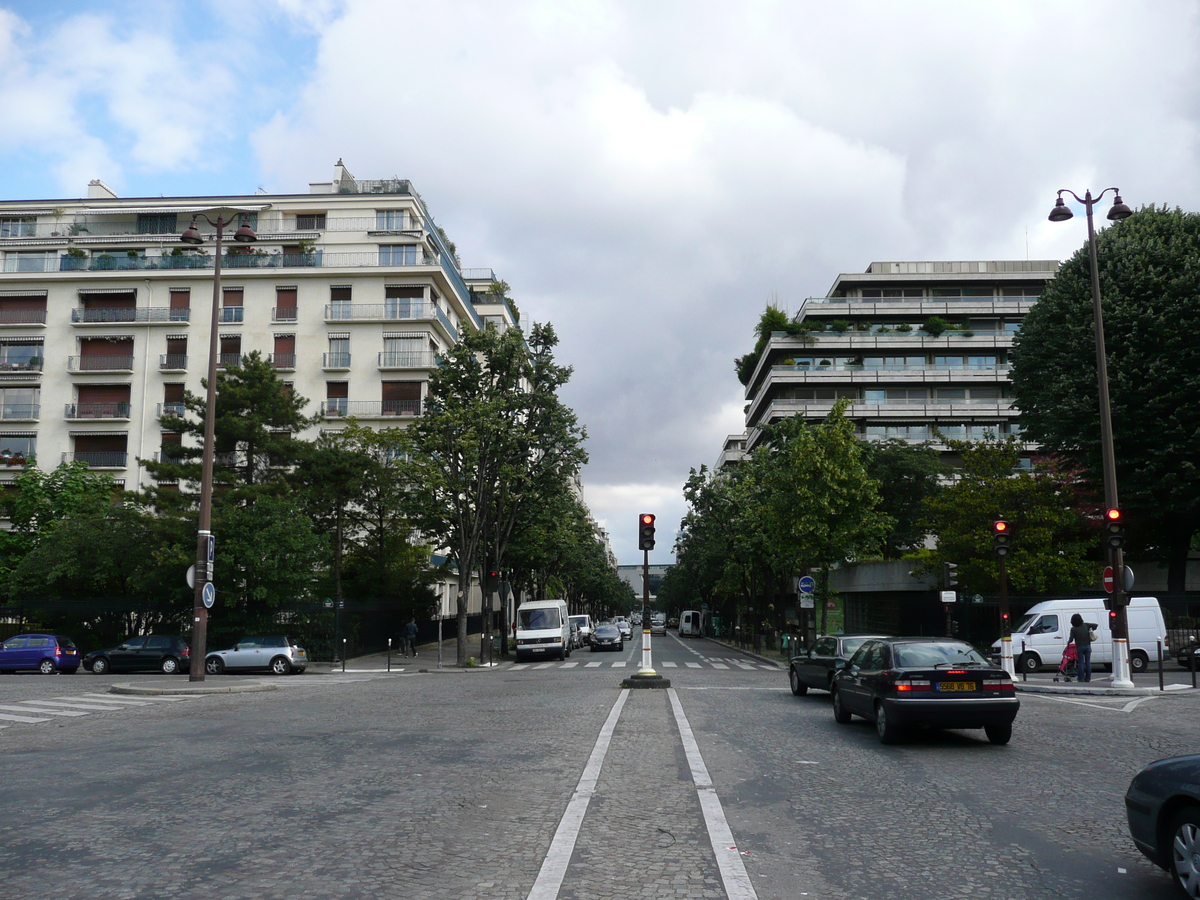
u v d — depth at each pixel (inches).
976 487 1428.4
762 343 2915.8
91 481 1791.3
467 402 1435.8
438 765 398.0
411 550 1689.2
